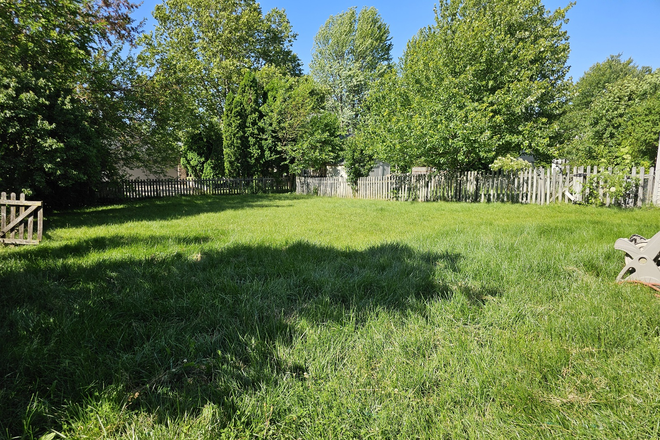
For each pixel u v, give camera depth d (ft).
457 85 44.73
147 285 10.53
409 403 5.30
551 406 5.16
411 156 48.29
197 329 7.91
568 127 109.40
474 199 44.65
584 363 6.21
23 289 10.11
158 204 48.06
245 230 22.24
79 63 38.78
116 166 58.29
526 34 51.19
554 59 53.57
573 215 27.96
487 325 7.99
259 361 6.31
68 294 9.99
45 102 29.53
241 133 80.18
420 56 51.49
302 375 6.10
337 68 132.57
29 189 28.68
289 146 81.71
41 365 6.16
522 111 43.73
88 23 38.70
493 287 10.48
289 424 4.93
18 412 5.14
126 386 5.84
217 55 98.89
